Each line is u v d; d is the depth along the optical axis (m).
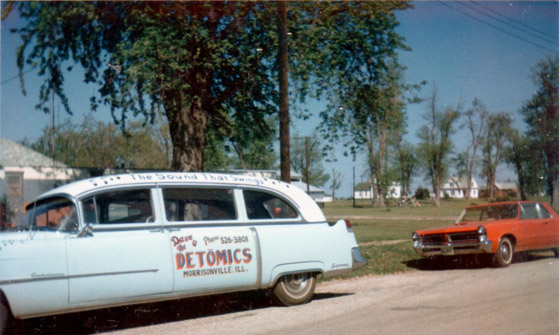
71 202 6.29
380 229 24.64
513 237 11.88
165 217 6.74
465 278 10.23
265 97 18.33
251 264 7.22
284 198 7.87
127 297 6.30
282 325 6.55
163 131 17.95
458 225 12.02
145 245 6.43
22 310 5.71
